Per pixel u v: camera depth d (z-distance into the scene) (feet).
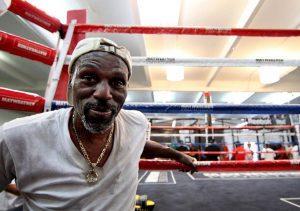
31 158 2.17
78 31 4.32
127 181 2.40
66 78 4.05
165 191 9.25
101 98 2.02
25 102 3.40
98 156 2.32
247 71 20.07
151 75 21.63
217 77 21.76
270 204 7.23
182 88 22.79
